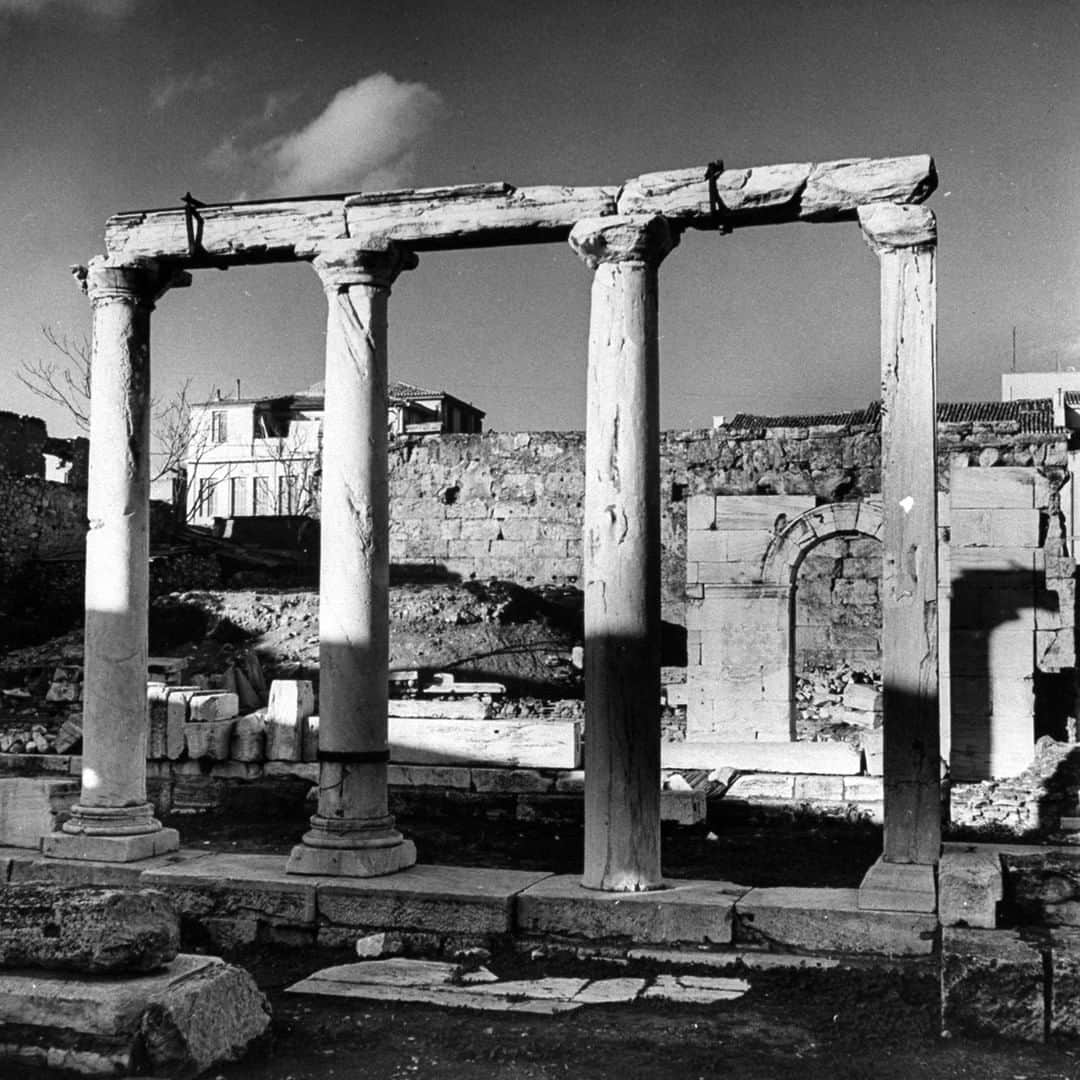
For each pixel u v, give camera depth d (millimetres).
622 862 12523
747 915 11812
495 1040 9836
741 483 33469
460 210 13578
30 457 49438
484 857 15586
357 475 13750
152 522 50125
